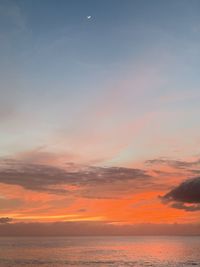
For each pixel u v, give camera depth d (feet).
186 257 451.94
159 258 437.17
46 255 488.44
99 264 375.45
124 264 374.02
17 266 358.64
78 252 556.51
